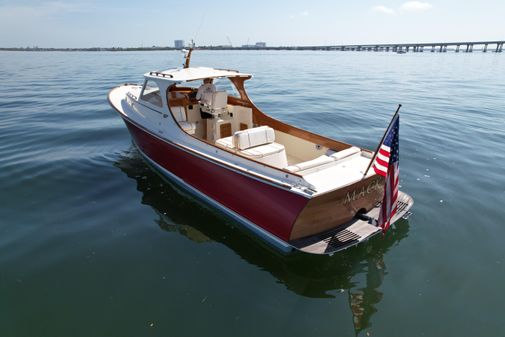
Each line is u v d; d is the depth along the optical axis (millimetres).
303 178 4375
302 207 4332
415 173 7469
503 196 6434
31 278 4410
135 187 6965
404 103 15398
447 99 16578
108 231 5469
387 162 4176
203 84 7141
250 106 7227
